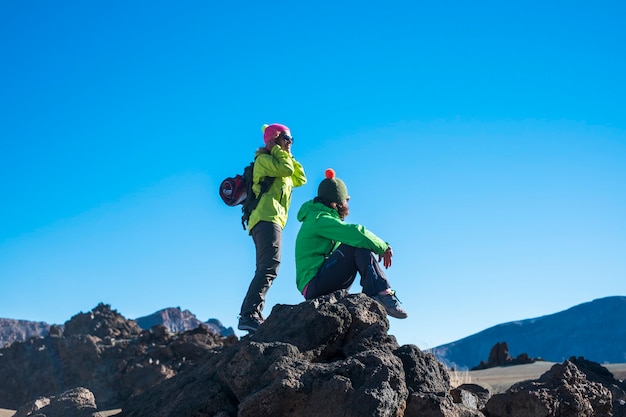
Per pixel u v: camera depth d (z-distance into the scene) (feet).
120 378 99.55
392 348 25.07
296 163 33.60
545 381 27.07
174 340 106.11
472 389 31.96
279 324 25.71
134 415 24.85
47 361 110.01
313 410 22.21
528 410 25.55
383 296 29.09
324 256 30.91
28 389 110.63
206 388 23.84
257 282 31.55
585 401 26.30
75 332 120.67
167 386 26.16
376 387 22.22
